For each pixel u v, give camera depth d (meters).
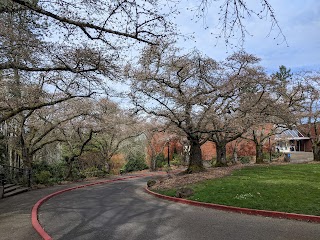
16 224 9.06
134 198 15.48
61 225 8.97
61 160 32.62
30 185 20.88
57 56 9.91
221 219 9.41
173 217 9.96
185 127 21.31
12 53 9.55
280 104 26.58
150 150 43.31
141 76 18.95
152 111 20.80
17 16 8.73
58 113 25.34
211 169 23.25
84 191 19.83
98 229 8.38
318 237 7.18
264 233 7.62
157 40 7.41
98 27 6.64
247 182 14.55
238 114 23.73
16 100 16.47
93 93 16.98
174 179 19.33
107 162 34.69
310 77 35.91
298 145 61.81
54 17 6.59
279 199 10.76
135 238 7.42
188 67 20.23
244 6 3.94
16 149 23.97
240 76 21.34
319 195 10.76
